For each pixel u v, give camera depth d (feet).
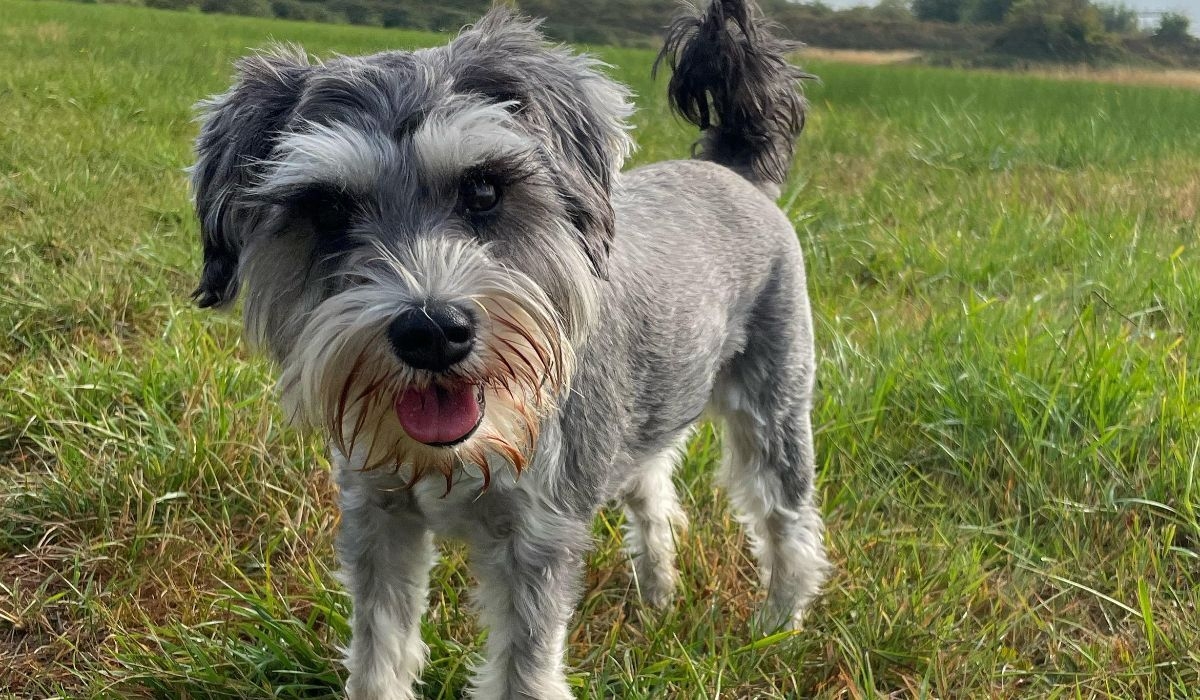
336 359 1.41
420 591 1.78
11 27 11.14
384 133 1.51
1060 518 2.31
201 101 1.77
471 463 1.54
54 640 1.94
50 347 2.88
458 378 1.41
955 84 11.82
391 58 1.62
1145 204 4.77
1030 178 5.39
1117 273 3.54
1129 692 1.89
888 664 1.94
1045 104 9.52
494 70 1.61
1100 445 2.42
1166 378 2.68
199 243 3.65
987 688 1.88
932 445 2.59
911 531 2.29
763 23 2.52
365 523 1.67
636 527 2.24
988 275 3.62
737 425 2.23
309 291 1.55
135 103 6.49
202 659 1.82
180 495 2.22
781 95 2.50
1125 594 2.13
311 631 1.91
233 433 2.39
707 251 2.04
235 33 14.25
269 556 2.10
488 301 1.43
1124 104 9.77
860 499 2.43
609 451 1.75
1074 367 2.67
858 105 8.99
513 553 1.62
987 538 2.29
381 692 1.72
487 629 1.83
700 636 2.00
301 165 1.45
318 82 1.56
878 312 3.34
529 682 1.62
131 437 2.42
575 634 2.02
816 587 2.21
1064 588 2.13
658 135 6.13
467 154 1.47
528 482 1.57
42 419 2.46
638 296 1.84
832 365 2.80
